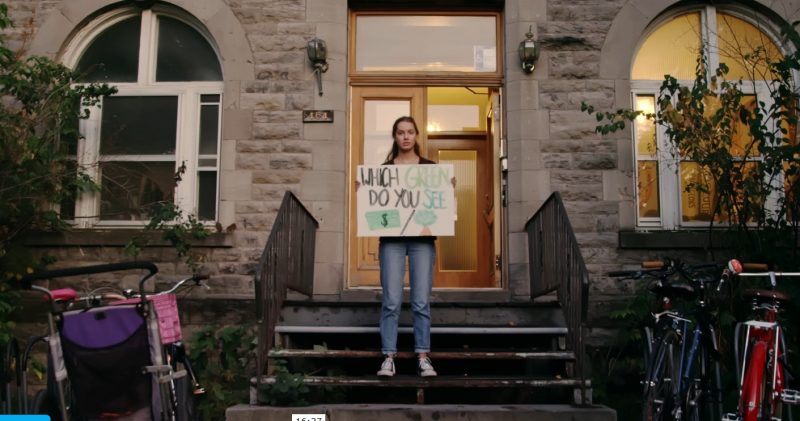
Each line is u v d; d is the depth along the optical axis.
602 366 6.12
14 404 5.48
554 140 6.65
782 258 5.87
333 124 6.72
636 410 5.89
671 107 6.57
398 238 5.01
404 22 7.25
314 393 5.17
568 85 6.72
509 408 4.71
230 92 6.77
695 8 7.05
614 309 6.11
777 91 5.98
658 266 4.70
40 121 6.06
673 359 4.44
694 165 6.77
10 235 6.16
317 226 6.55
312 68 6.79
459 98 7.50
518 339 5.72
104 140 6.95
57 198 6.15
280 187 6.63
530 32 6.73
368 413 4.70
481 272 7.30
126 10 7.10
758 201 5.95
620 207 6.55
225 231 6.54
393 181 5.00
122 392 3.94
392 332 4.96
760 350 4.32
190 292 6.46
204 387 5.34
